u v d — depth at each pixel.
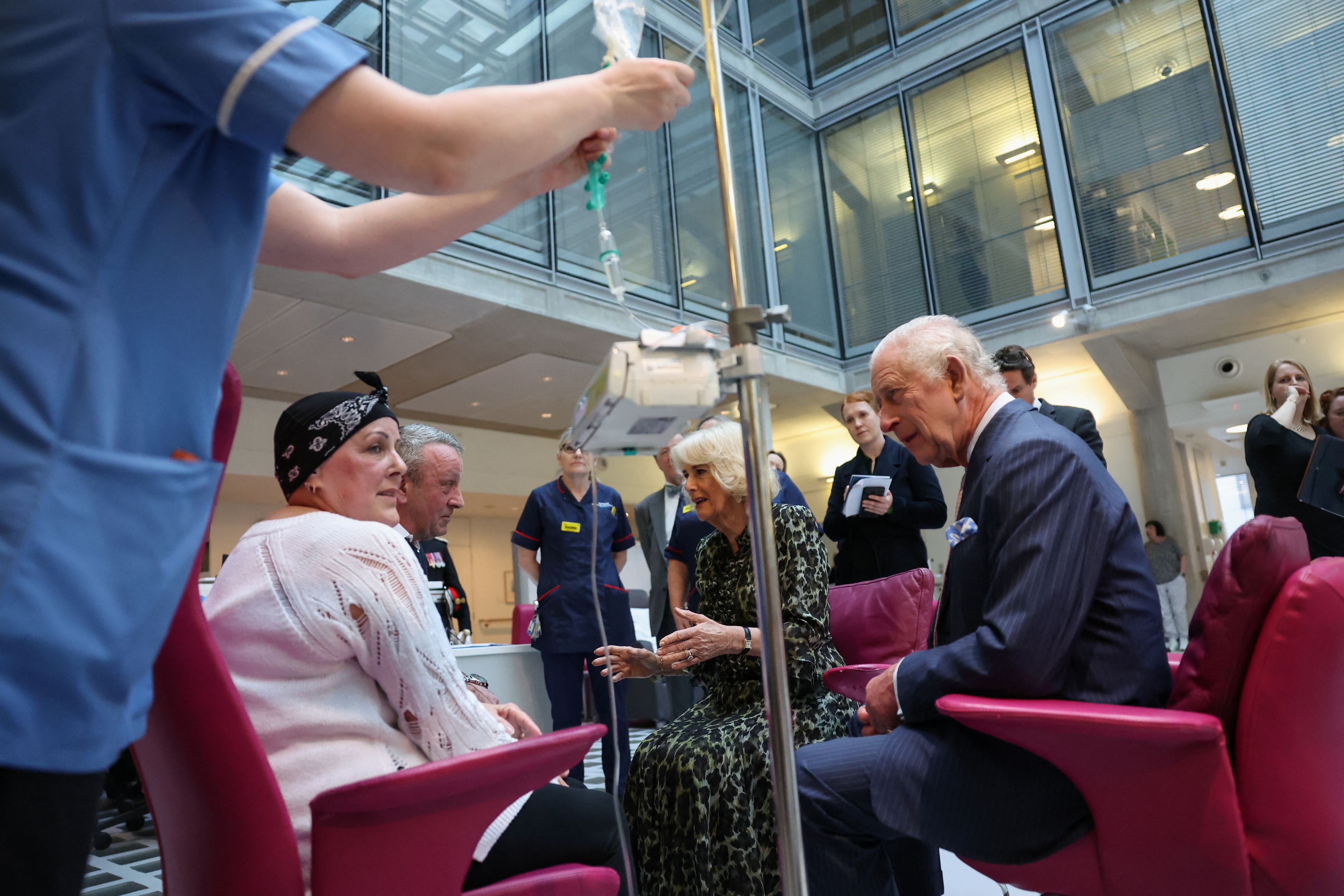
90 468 0.54
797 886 0.89
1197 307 8.51
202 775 0.86
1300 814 1.08
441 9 7.09
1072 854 1.25
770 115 10.66
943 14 10.36
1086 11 9.33
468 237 7.16
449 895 1.00
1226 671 1.14
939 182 10.22
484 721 1.15
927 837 1.28
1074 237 9.20
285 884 0.89
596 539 1.09
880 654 2.18
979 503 1.44
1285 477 3.23
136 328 0.59
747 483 0.99
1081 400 10.83
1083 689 1.28
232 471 8.84
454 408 10.34
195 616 0.84
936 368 1.50
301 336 7.59
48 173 0.56
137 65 0.59
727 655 2.00
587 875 1.11
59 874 0.54
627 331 8.23
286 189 1.00
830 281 10.97
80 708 0.53
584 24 8.31
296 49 0.62
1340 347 9.10
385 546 1.13
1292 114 8.13
